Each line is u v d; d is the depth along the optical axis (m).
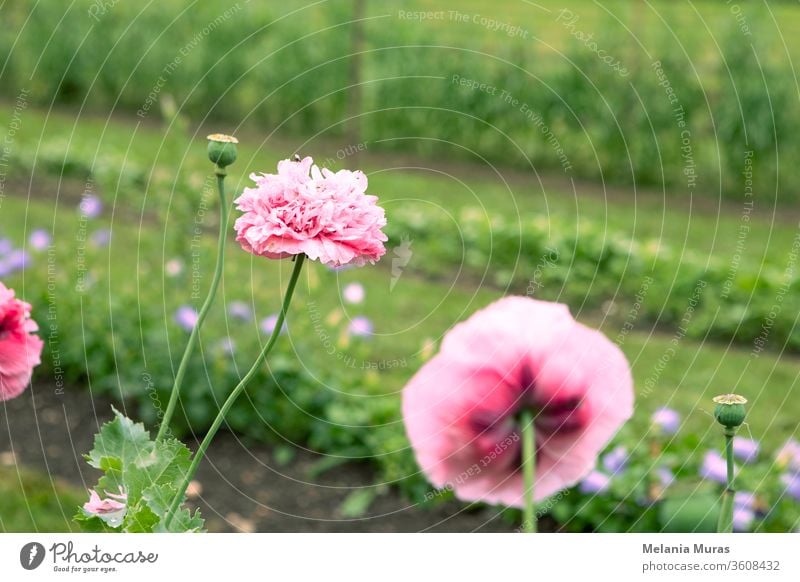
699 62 6.80
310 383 3.19
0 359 1.04
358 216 0.94
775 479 2.53
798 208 6.54
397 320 4.31
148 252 4.54
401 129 7.13
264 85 7.38
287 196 0.93
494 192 6.47
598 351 0.70
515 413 0.70
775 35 6.70
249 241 0.92
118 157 6.16
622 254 4.94
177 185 3.98
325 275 3.74
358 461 3.09
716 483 2.51
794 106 6.47
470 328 0.70
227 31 7.43
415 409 0.70
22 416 3.17
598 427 0.70
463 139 7.05
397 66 7.03
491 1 9.12
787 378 3.99
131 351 3.27
